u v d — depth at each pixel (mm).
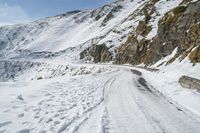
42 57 187000
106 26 160875
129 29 96125
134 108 11852
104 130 8312
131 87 19859
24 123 9055
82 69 78938
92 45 121000
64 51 171000
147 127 8844
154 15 73625
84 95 15797
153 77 28250
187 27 36750
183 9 45469
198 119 10148
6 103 12531
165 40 46375
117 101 13680
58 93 16625
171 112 11219
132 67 54000
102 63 88688
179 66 27875
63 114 10586
